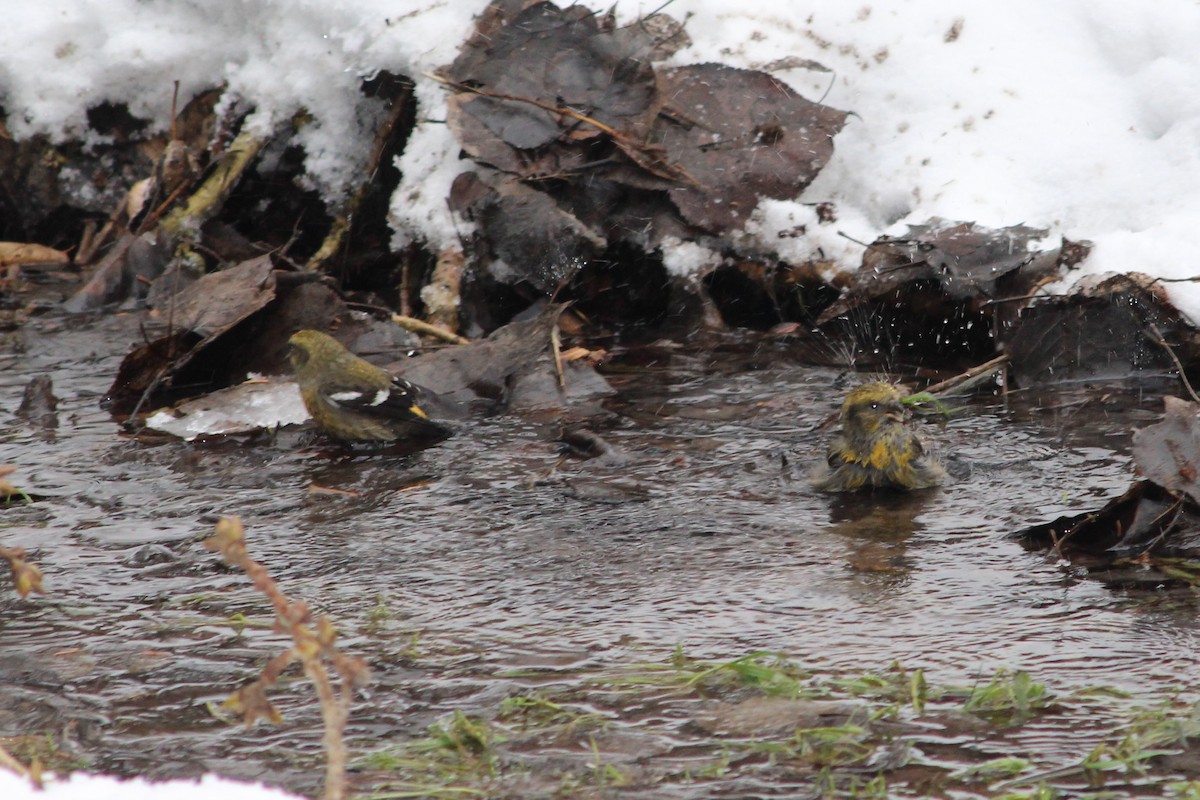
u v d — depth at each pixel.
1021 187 13.23
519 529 9.59
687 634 7.72
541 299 14.13
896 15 14.35
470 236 14.11
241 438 11.98
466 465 11.05
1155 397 11.76
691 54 14.45
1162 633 7.44
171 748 6.49
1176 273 12.04
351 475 10.94
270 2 16.16
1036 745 6.25
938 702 6.73
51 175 17.27
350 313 13.73
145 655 7.59
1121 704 6.62
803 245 13.71
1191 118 12.91
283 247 15.36
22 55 17.02
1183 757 6.05
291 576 8.80
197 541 9.45
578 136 14.07
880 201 13.73
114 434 11.98
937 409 11.88
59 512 10.09
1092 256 12.46
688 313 13.99
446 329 13.83
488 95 14.23
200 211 15.90
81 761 6.35
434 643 7.68
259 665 7.44
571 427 11.83
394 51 14.97
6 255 16.83
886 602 8.10
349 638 7.78
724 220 13.83
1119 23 13.68
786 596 8.26
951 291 12.76
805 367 13.10
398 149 15.30
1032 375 12.39
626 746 6.39
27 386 13.01
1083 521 8.92
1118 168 12.98
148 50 16.83
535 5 14.83
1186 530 8.73
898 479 10.05
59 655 7.61
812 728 6.49
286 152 16.12
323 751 6.44
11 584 8.70
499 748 6.41
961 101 13.80
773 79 14.27
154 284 14.90
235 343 13.50
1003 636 7.52
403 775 6.18
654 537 9.38
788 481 10.48
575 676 7.18
